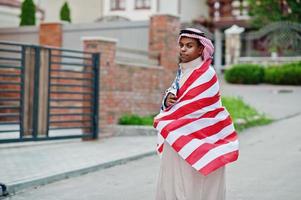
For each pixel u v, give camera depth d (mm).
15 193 9977
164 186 6543
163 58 20078
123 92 18016
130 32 21172
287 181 10305
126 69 18094
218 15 44906
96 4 46406
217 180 6418
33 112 15031
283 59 37375
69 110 18750
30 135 15281
